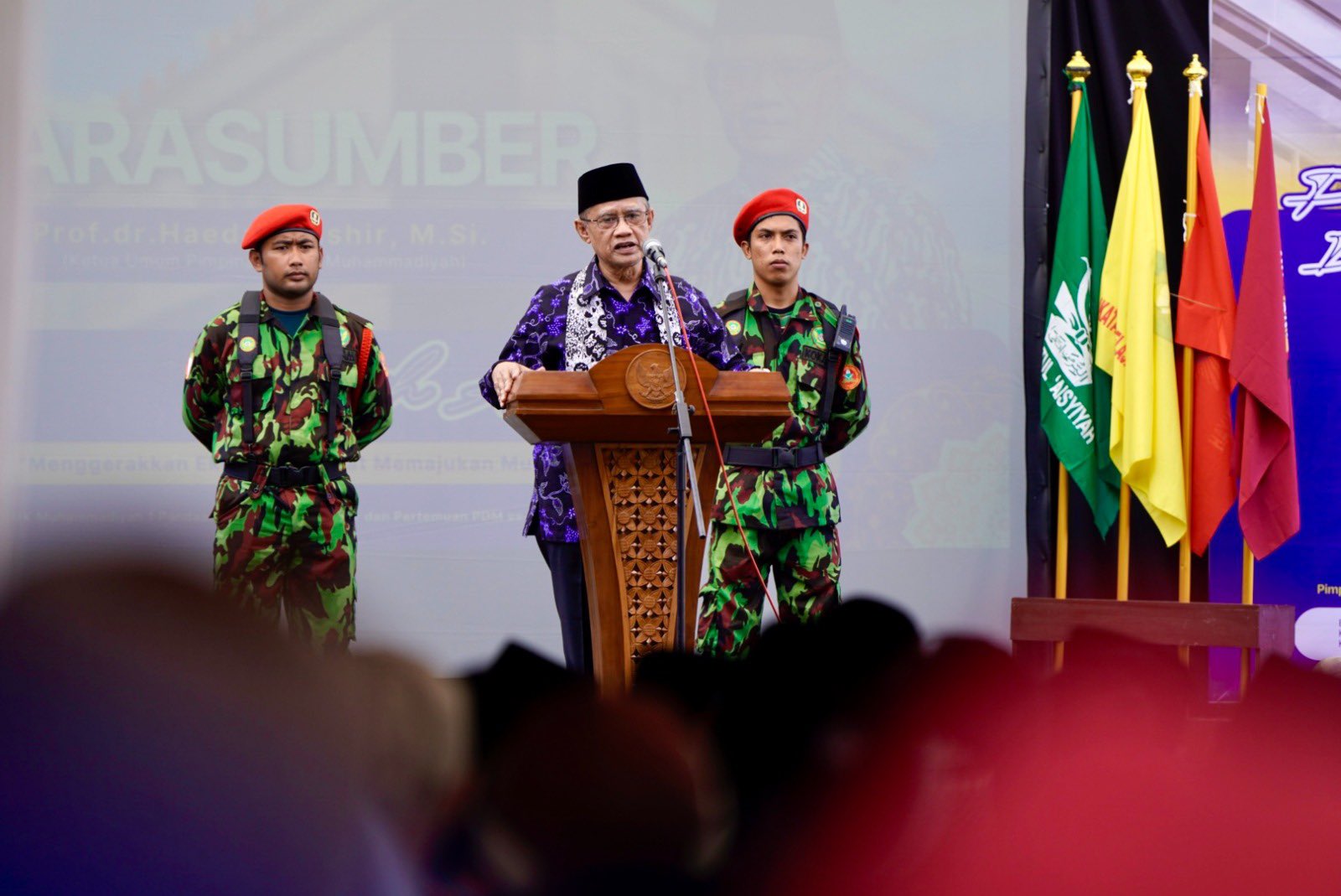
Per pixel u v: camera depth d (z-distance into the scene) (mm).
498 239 14680
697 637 11977
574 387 8148
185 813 1494
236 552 11570
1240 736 2871
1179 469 14344
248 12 14406
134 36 14242
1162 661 3430
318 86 14492
